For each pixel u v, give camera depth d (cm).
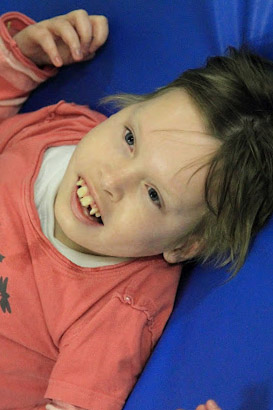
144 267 94
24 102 114
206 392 79
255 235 89
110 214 86
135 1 104
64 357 88
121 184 83
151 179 83
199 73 90
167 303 94
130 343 88
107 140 87
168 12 101
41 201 95
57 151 101
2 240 91
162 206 84
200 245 92
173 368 85
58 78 113
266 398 73
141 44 104
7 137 107
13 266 90
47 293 90
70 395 85
